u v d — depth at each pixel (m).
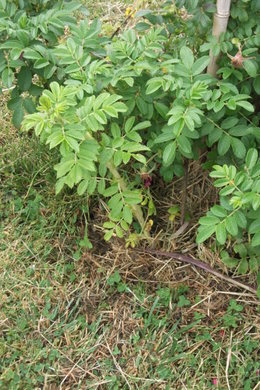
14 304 2.49
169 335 2.33
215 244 2.52
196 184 2.73
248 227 2.12
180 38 2.39
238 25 2.15
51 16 2.17
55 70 2.21
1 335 2.40
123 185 2.29
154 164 2.44
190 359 2.26
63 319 2.45
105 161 2.08
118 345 2.35
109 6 3.74
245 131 2.12
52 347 2.35
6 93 3.33
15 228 2.75
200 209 2.70
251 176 1.94
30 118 1.85
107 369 2.28
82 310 2.48
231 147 2.27
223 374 2.22
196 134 2.04
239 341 2.29
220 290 2.47
